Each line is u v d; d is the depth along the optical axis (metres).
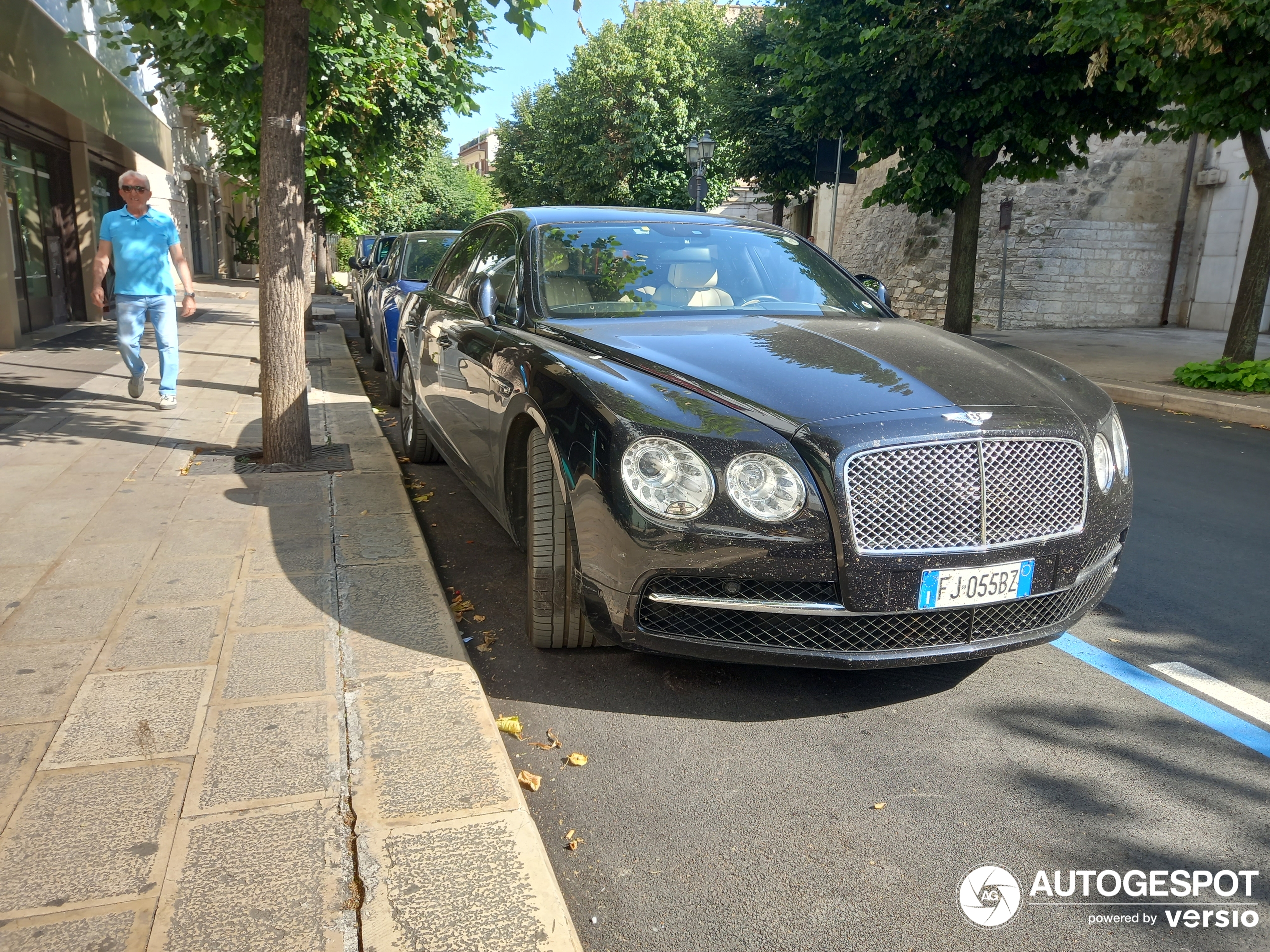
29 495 4.82
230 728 2.55
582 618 3.18
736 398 2.77
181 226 25.22
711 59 28.45
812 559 2.61
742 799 2.46
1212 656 3.41
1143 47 9.62
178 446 6.08
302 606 3.40
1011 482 2.71
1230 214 21.06
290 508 4.64
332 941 1.79
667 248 4.21
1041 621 2.88
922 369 3.00
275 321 5.43
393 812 2.19
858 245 30.20
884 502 2.62
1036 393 2.96
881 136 14.64
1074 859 2.23
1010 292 23.23
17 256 12.62
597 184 36.72
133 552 3.96
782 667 3.13
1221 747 2.75
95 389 8.45
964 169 14.94
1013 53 12.49
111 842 2.06
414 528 4.33
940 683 3.16
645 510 2.65
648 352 3.11
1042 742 2.77
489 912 1.88
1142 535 4.98
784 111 16.61
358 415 7.31
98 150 15.73
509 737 2.76
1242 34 9.05
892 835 2.31
